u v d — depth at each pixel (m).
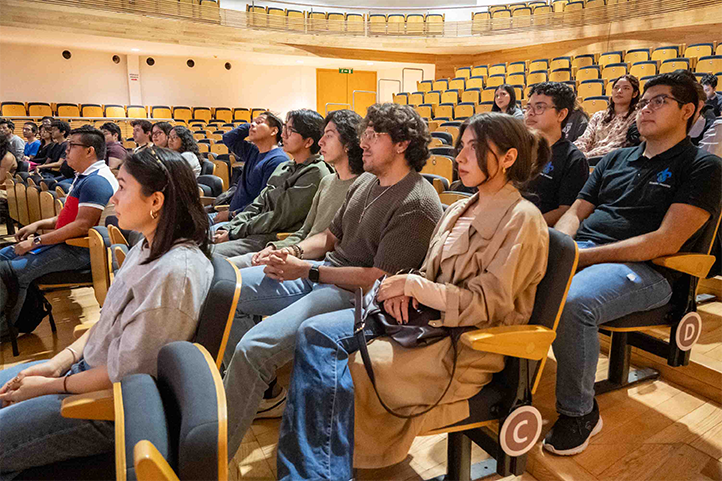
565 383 1.41
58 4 8.76
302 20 11.07
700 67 6.75
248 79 12.84
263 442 1.57
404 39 11.38
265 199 2.30
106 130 4.65
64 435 0.96
